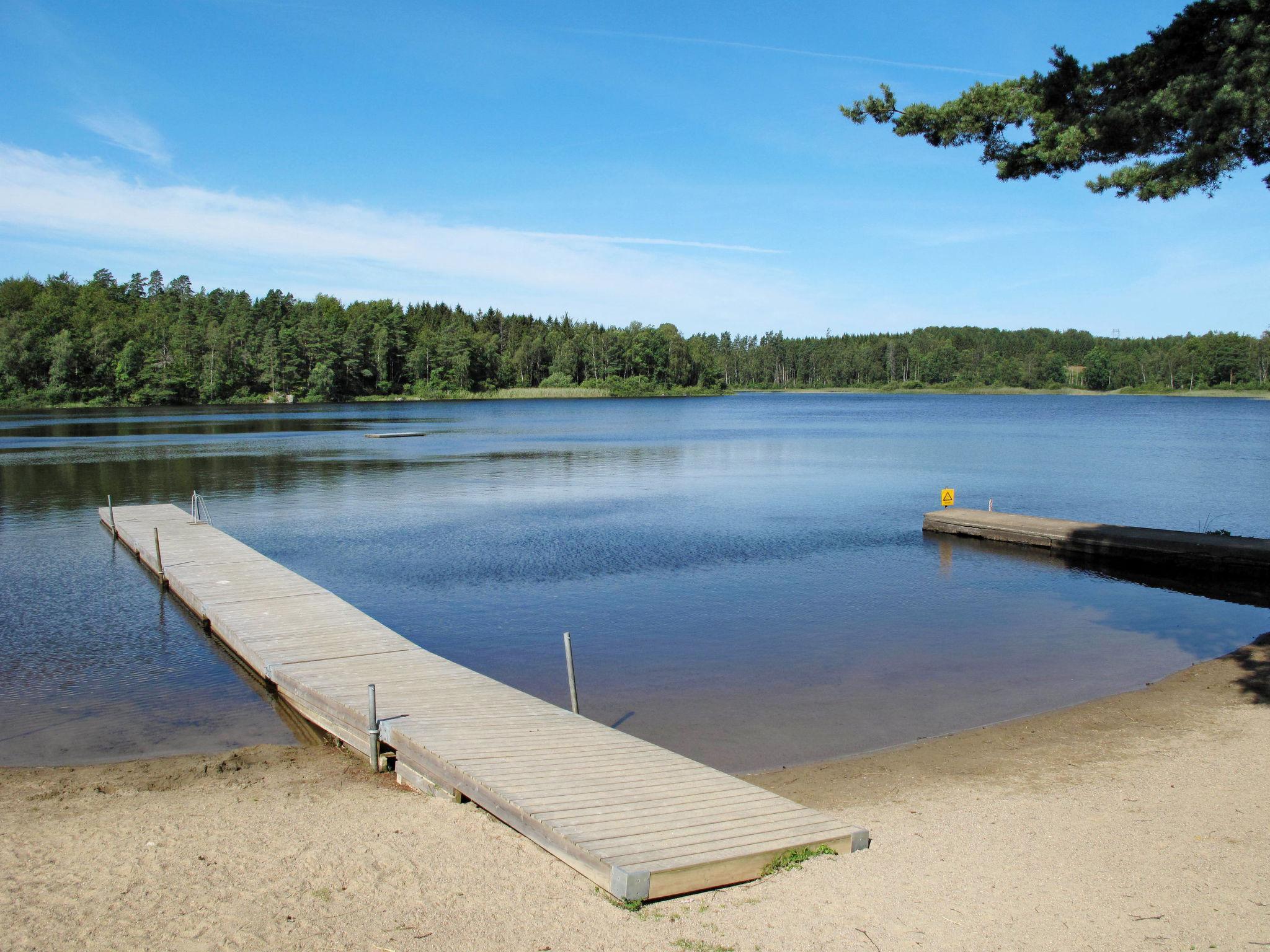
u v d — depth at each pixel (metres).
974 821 6.86
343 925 5.12
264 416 87.69
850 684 10.93
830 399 169.00
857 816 7.02
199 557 17.73
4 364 110.19
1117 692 10.61
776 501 28.27
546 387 158.12
